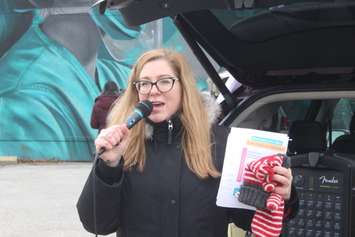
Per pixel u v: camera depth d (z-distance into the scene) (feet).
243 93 11.27
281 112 12.03
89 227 6.35
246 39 9.56
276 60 10.12
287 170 5.82
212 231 6.22
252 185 5.86
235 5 7.04
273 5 6.90
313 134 11.04
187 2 7.29
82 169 33.58
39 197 24.32
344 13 8.14
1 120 37.32
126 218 6.32
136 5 7.66
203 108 6.47
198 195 6.16
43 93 37.01
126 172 6.30
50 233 18.39
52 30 36.52
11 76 37.01
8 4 36.47
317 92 10.21
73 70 36.60
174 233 6.13
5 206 22.45
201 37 9.48
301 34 9.39
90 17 36.14
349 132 12.13
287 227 9.94
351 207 9.47
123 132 5.79
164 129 6.37
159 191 6.19
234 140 6.08
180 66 6.45
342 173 9.52
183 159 6.28
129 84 6.54
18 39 36.70
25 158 37.35
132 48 35.76
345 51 9.56
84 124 36.94
